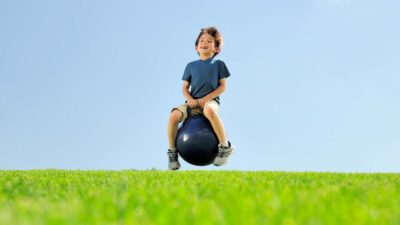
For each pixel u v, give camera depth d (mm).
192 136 7465
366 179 6320
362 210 3072
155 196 3832
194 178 6227
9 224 2613
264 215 2934
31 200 3854
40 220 2760
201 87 8117
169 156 8078
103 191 4289
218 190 4359
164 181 5598
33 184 5359
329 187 4570
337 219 2795
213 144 7559
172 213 2973
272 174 7520
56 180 6066
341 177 6727
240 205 3246
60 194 4301
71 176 7152
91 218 2803
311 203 3373
